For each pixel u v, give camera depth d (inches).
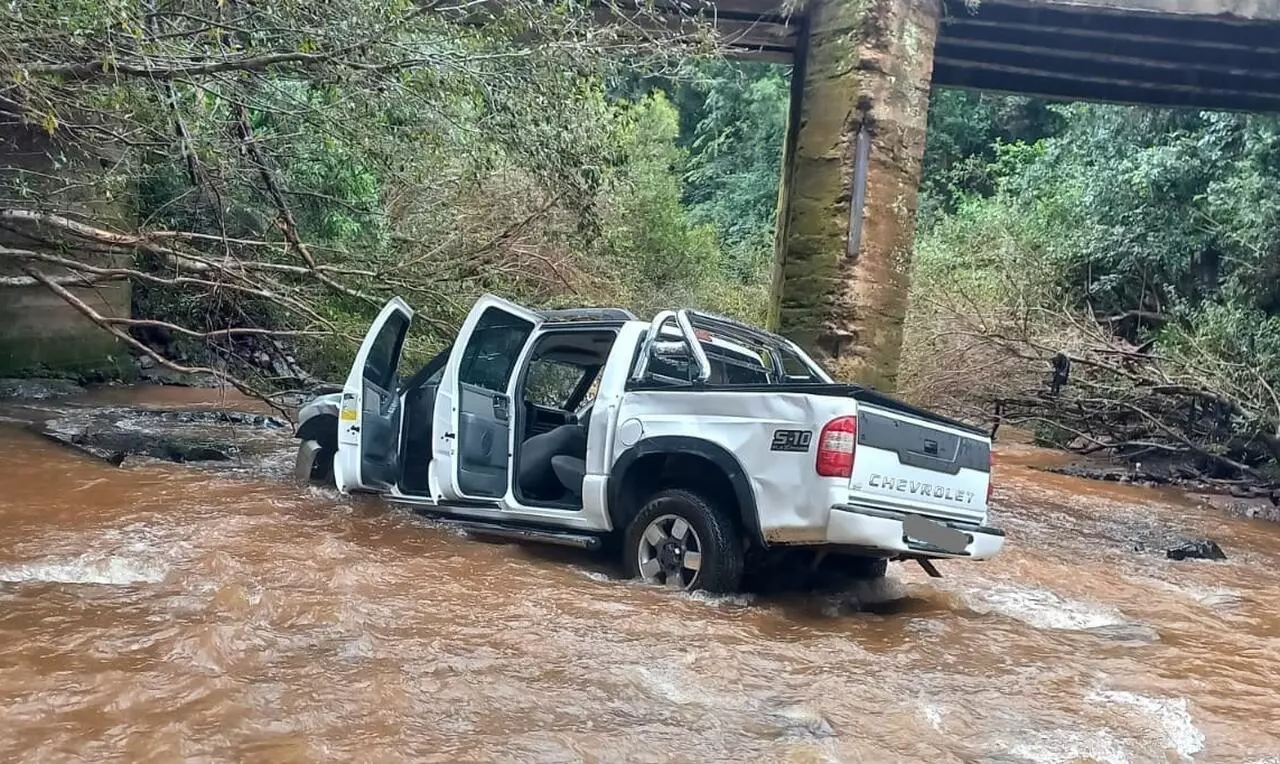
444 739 131.5
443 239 478.3
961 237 957.8
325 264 458.6
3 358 550.9
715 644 185.8
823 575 249.9
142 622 168.9
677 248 981.2
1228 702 185.2
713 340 265.4
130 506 266.1
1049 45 627.5
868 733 149.3
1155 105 725.3
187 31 319.3
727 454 222.2
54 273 549.6
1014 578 290.4
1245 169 818.2
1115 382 663.1
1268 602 292.8
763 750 137.9
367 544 245.3
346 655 161.8
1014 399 698.2
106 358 610.9
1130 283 924.0
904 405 223.6
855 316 487.5
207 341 438.6
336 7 319.3
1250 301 776.9
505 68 359.6
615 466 239.6
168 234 389.1
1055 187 1019.3
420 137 372.2
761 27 564.1
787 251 512.7
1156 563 344.5
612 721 144.3
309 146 419.8
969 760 142.3
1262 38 596.7
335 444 321.7
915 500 224.8
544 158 374.3
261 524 254.5
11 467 309.1
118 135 376.2
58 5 286.8
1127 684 190.5
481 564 235.9
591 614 198.7
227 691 140.6
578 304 524.4
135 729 125.9
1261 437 601.9
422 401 285.9
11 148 446.9
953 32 612.7
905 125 490.6
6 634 158.2
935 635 213.3
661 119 1030.4
